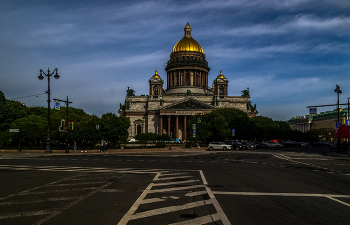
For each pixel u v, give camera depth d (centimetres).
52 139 9719
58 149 7444
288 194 1708
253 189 1856
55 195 1639
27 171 2734
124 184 2009
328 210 1348
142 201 1492
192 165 3444
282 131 15088
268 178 2372
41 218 1180
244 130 11556
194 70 17662
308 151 7875
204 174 2580
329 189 1898
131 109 16425
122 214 1244
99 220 1155
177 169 2972
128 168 3028
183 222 1134
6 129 8788
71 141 8494
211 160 4300
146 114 16162
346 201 1541
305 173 2770
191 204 1431
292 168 3238
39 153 6038
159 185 1977
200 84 17712
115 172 2669
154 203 1450
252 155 5734
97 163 3619
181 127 16012
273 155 5775
